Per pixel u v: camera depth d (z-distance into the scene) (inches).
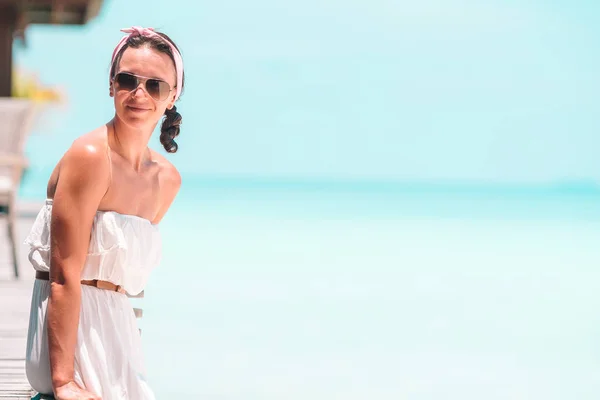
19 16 576.1
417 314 440.8
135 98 134.1
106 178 133.6
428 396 266.7
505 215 1925.4
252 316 413.1
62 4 576.7
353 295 510.3
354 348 343.0
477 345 360.2
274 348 335.0
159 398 251.8
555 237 1160.2
